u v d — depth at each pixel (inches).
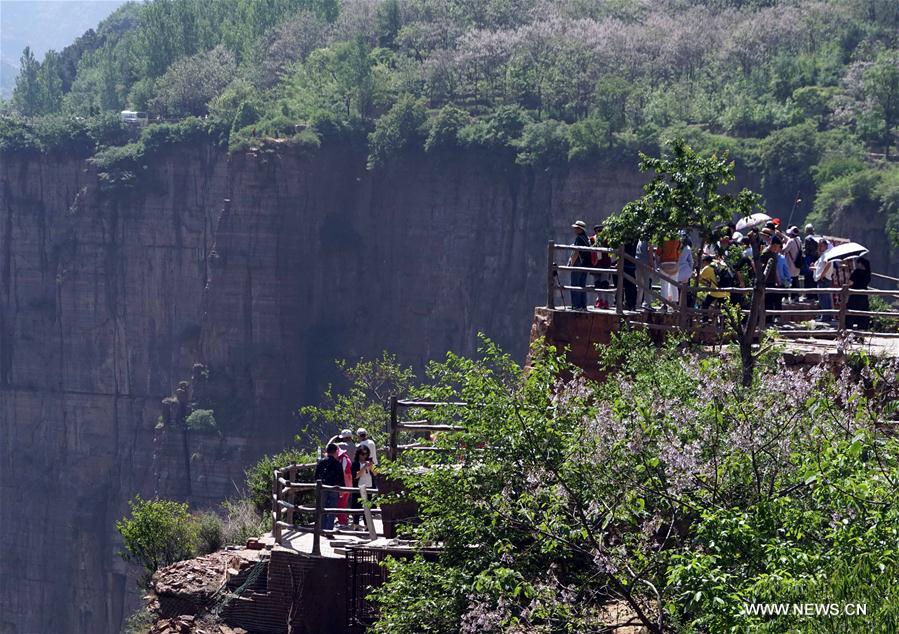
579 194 5022.1
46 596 5674.2
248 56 7652.6
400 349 5324.8
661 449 716.7
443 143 5246.1
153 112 7308.1
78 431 5743.1
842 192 4544.8
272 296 5280.5
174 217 5600.4
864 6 7337.6
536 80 6082.7
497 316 5147.6
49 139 5772.6
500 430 791.1
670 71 6510.8
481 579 729.0
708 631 643.5
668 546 753.6
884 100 5600.4
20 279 5851.4
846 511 628.1
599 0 7800.2
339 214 5457.7
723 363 847.1
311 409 1753.2
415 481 858.8
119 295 5693.9
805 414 729.6
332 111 5713.6
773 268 1048.2
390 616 816.9
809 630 575.2
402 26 7554.1
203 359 5383.9
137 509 1414.9
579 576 748.6
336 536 1037.8
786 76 6240.2
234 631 999.0
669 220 1010.7
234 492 5201.8
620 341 970.1
